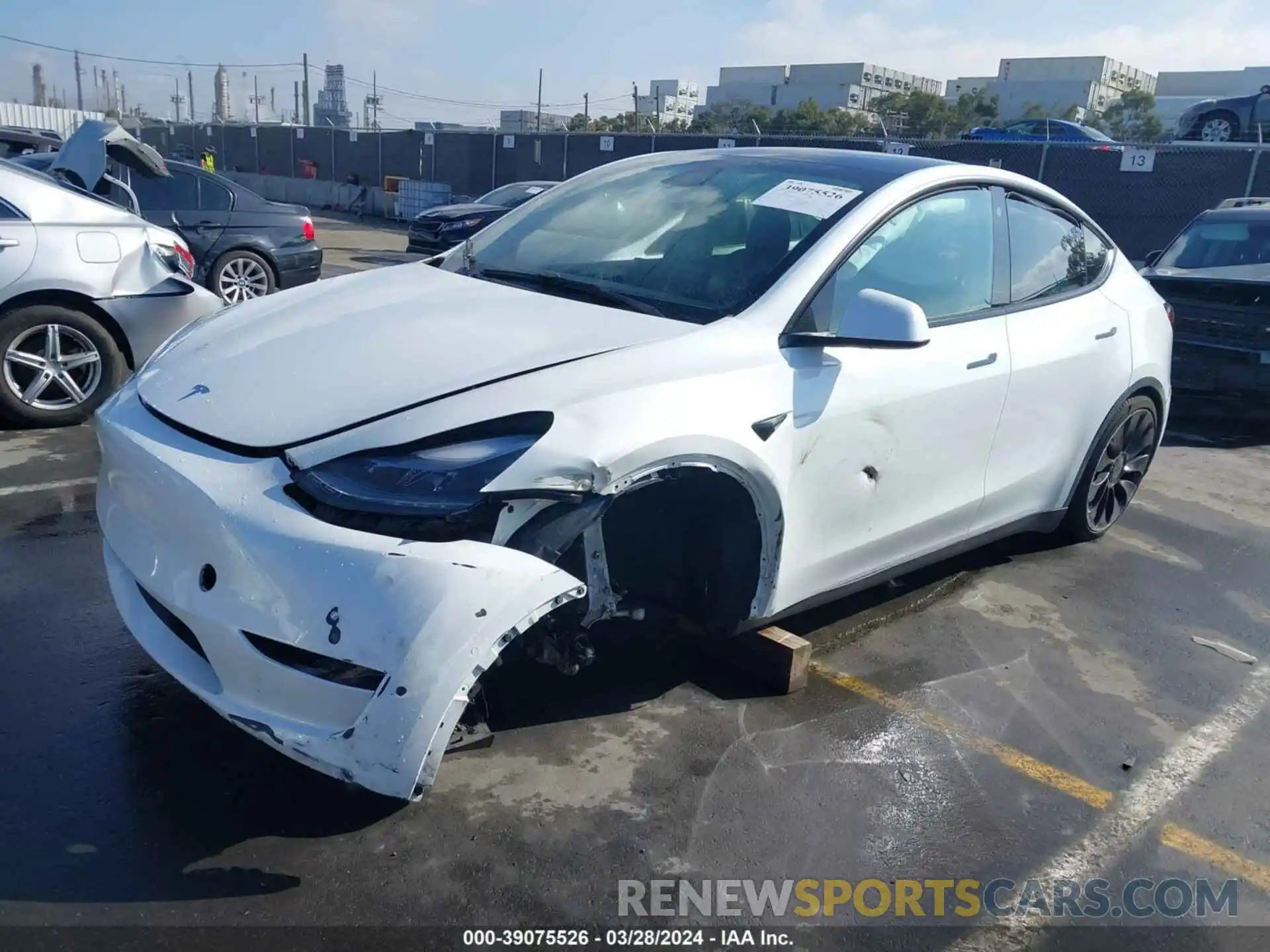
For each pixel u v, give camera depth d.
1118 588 4.59
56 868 2.43
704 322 3.07
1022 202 4.14
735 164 3.89
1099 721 3.46
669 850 2.65
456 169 29.98
